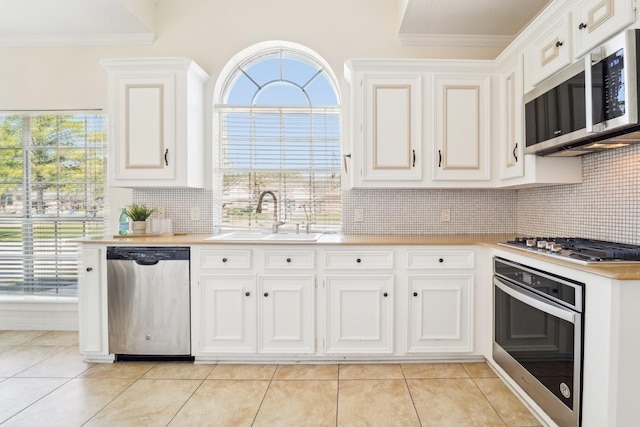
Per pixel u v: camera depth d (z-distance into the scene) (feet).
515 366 6.12
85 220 9.75
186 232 9.48
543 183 7.02
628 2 4.50
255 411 5.87
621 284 4.01
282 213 9.83
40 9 8.32
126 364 7.61
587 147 5.88
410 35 9.24
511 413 5.77
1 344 8.69
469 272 7.42
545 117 6.09
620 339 4.01
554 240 6.53
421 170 8.11
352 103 8.14
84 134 9.74
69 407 5.99
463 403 6.07
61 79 9.57
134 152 8.38
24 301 9.59
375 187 8.24
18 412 5.85
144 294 7.55
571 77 5.37
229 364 7.61
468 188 8.57
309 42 9.43
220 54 9.52
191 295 7.54
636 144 5.60
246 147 9.84
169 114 8.34
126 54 9.60
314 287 7.44
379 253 7.44
